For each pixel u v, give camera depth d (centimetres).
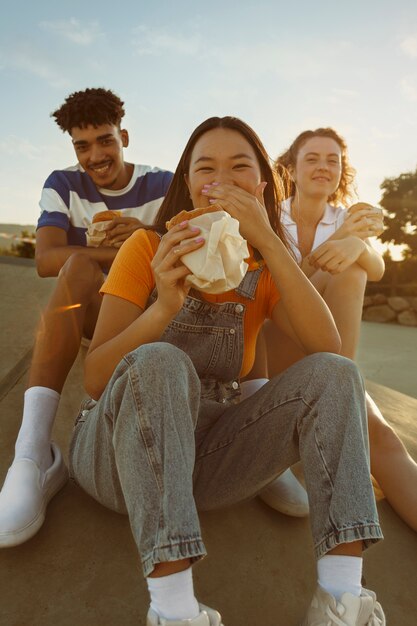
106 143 273
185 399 129
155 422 124
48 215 274
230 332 167
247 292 172
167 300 143
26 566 153
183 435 126
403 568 179
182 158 188
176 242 142
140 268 163
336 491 128
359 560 126
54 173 284
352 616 118
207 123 180
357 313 233
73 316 192
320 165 278
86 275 202
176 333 165
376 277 249
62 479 175
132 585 152
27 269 398
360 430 135
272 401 147
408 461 206
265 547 173
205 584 157
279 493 182
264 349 212
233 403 173
